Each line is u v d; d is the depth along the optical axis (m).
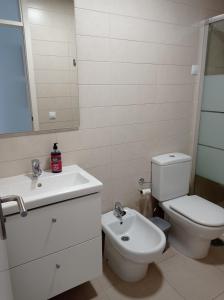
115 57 1.67
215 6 2.09
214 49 2.06
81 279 1.42
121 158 1.90
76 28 1.49
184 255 1.92
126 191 2.01
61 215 1.23
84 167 1.75
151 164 2.07
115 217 1.83
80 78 1.57
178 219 1.85
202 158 2.32
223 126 2.07
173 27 1.88
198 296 1.53
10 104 1.40
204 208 1.85
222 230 1.67
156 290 1.58
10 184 1.35
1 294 0.80
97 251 1.43
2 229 0.76
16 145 1.46
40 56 1.42
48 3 1.38
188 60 2.05
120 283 1.64
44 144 1.55
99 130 1.74
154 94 1.94
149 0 1.72
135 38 1.72
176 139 2.21
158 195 2.02
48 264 1.27
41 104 1.49
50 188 1.46
